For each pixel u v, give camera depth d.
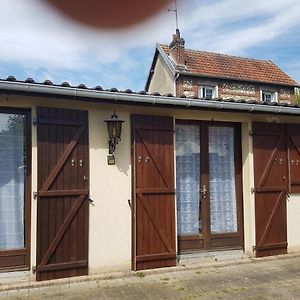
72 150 4.91
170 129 5.52
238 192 6.25
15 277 4.62
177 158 5.91
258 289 4.52
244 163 6.18
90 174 5.02
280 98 18.14
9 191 4.77
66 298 4.18
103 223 5.05
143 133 5.33
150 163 5.35
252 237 5.98
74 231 4.88
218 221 6.13
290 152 6.35
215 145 6.19
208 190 6.07
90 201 5.00
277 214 6.16
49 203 4.75
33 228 4.70
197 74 16.02
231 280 4.86
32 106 4.76
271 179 6.16
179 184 5.91
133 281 4.79
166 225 5.40
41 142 4.74
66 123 4.89
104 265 5.03
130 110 5.30
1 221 4.73
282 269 5.36
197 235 5.95
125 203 5.20
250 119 6.11
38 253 4.66
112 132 5.05
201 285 4.66
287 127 6.35
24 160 4.84
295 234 6.30
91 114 5.07
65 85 4.50
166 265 5.35
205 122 6.10
